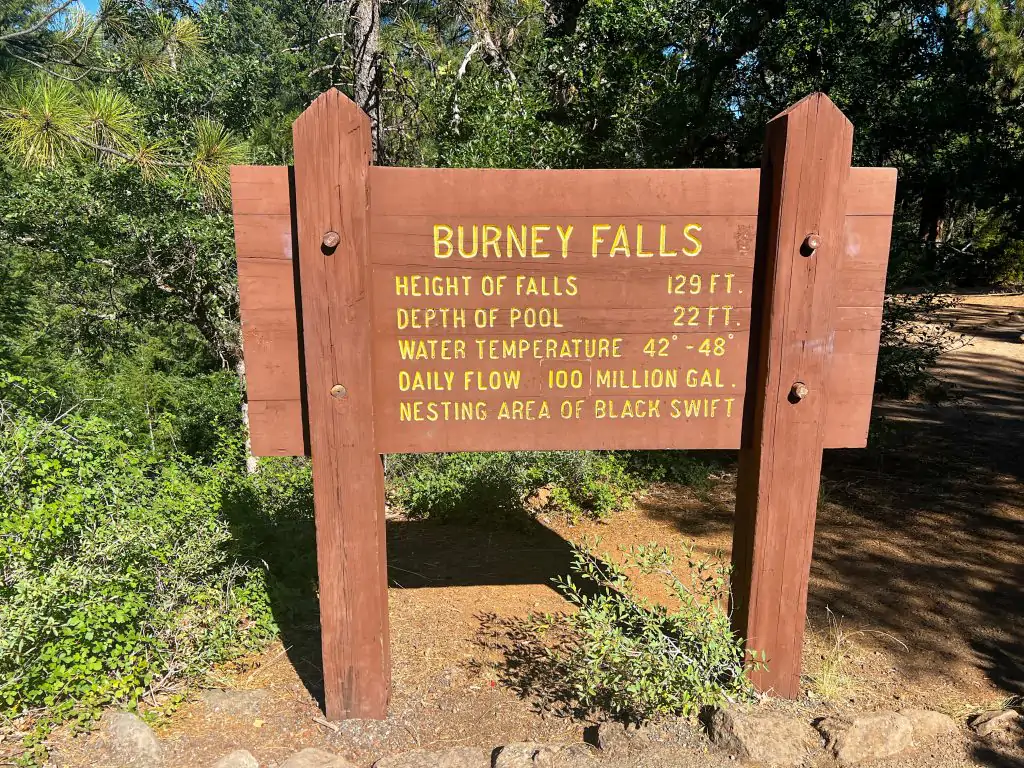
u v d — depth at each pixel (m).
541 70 9.23
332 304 2.70
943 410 9.23
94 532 3.24
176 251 7.27
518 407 2.95
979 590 4.49
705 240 2.87
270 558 4.25
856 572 4.73
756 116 8.55
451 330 2.87
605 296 2.89
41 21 9.99
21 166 6.54
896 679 3.49
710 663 2.92
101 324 8.94
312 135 2.59
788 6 7.54
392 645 3.66
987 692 3.38
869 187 2.83
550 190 2.81
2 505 3.18
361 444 2.79
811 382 2.88
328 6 10.35
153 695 3.09
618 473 6.20
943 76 8.07
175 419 8.92
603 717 3.03
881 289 2.91
